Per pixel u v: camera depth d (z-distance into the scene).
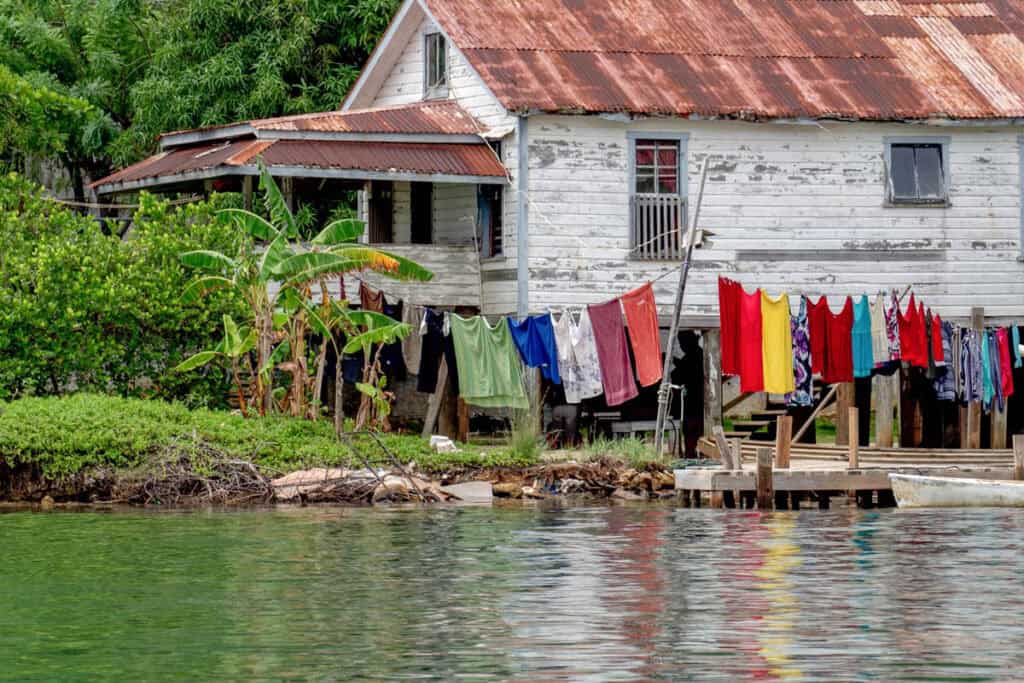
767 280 86.81
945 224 88.62
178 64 104.88
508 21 89.06
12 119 94.38
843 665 38.56
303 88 101.75
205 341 80.88
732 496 72.19
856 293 87.81
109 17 110.19
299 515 67.19
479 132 85.50
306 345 82.25
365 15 101.69
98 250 79.56
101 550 56.50
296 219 97.12
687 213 85.81
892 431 85.81
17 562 53.81
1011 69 91.62
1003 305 89.19
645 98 84.44
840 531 62.19
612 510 69.56
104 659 39.50
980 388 81.69
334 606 45.97
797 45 91.12
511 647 40.59
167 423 74.81
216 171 79.94
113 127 107.00
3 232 80.31
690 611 45.12
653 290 84.94
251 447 74.00
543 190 84.19
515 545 57.91
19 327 77.81
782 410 91.06
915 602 46.41
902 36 93.12
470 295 85.19
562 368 78.12
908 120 86.62
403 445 76.81
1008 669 38.16
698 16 92.25
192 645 40.97
